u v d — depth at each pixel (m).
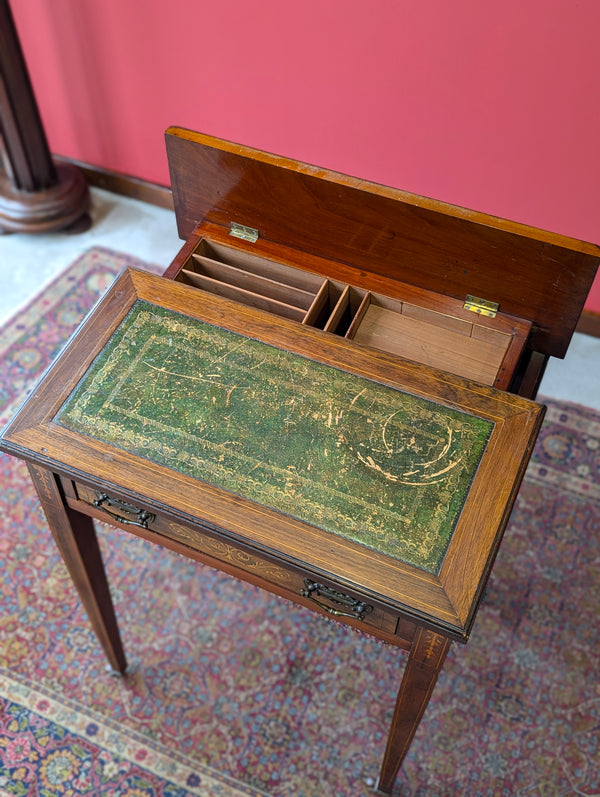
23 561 2.95
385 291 2.28
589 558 2.97
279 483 1.83
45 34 3.60
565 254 1.99
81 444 1.88
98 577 2.37
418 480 1.83
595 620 2.84
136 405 1.94
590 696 2.70
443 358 2.21
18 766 2.57
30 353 3.48
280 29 3.15
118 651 2.65
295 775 2.57
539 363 2.28
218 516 1.79
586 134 2.98
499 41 2.85
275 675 2.74
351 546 1.75
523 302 2.17
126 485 1.83
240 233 2.41
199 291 2.14
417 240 2.16
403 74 3.09
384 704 2.69
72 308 3.63
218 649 2.79
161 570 2.94
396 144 3.36
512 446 1.87
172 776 2.56
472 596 1.69
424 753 2.60
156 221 4.00
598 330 3.55
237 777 2.56
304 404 1.94
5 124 3.46
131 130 3.84
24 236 3.90
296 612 2.87
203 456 1.87
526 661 2.76
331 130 3.44
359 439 1.89
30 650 2.78
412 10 2.88
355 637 2.82
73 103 3.85
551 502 3.09
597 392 3.41
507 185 3.30
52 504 2.08
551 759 2.59
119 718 2.66
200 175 2.29
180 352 2.03
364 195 2.11
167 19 3.30
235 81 3.43
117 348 2.04
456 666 2.75
